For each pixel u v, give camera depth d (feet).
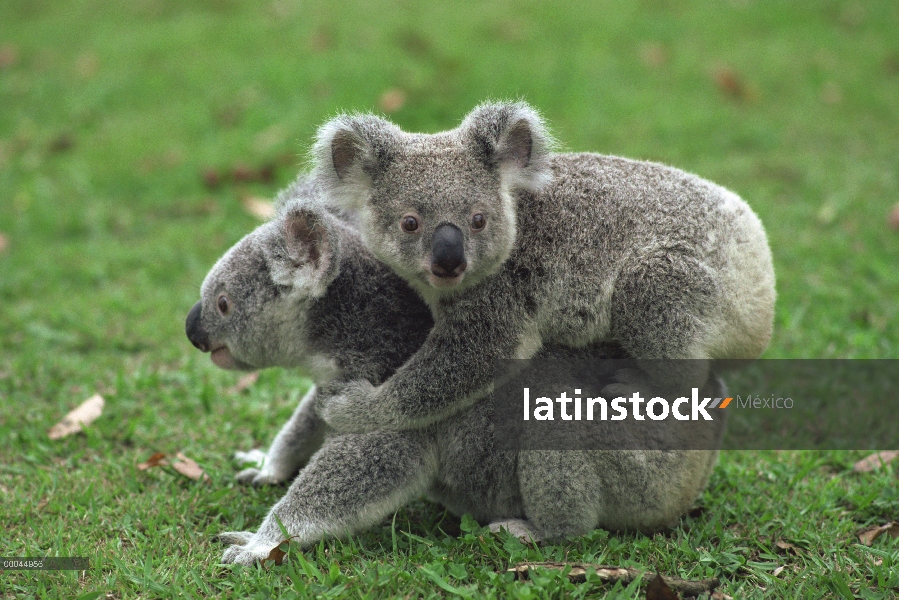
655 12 89.30
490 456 24.94
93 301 45.98
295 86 72.02
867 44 81.92
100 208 58.13
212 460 31.60
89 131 70.03
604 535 24.71
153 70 78.84
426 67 74.38
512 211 25.00
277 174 60.75
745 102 71.51
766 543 25.43
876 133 66.08
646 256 24.32
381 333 25.96
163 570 23.72
